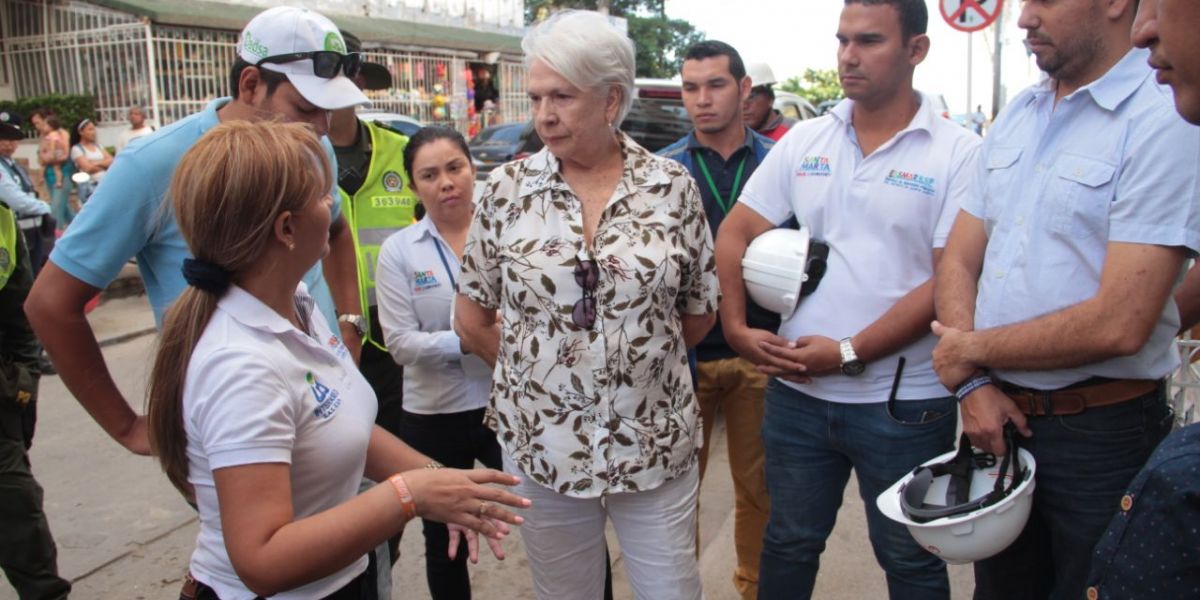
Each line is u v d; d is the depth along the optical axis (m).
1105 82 1.79
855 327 2.34
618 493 2.05
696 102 3.13
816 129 2.49
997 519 1.82
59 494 4.25
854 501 3.95
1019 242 1.93
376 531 1.44
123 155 1.97
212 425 1.38
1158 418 1.91
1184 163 1.67
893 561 2.33
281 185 1.43
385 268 2.79
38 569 2.90
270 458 1.38
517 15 22.11
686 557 2.14
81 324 2.00
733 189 3.16
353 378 1.66
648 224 1.99
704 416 3.10
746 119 5.00
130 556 3.66
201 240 1.43
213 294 1.46
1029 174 1.94
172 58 12.62
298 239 1.49
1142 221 1.70
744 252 2.59
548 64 1.91
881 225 2.31
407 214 3.21
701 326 2.22
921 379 2.31
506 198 2.07
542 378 2.02
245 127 1.47
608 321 1.96
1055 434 1.91
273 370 1.43
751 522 3.10
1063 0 1.79
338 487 1.57
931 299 2.23
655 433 2.03
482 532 1.54
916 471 2.05
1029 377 1.93
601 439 2.00
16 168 6.67
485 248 2.13
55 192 10.45
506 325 2.10
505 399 2.11
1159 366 1.88
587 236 2.01
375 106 15.74
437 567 2.74
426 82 17.17
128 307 8.04
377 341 3.11
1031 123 1.99
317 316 1.71
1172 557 1.21
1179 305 2.15
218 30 13.13
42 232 6.46
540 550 2.17
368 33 15.55
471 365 2.68
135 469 4.55
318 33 2.12
